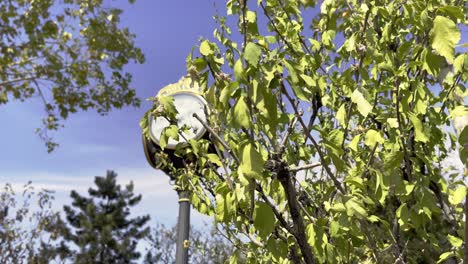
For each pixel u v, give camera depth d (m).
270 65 1.48
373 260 2.44
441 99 2.32
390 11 2.33
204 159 2.19
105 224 33.88
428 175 2.50
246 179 1.40
